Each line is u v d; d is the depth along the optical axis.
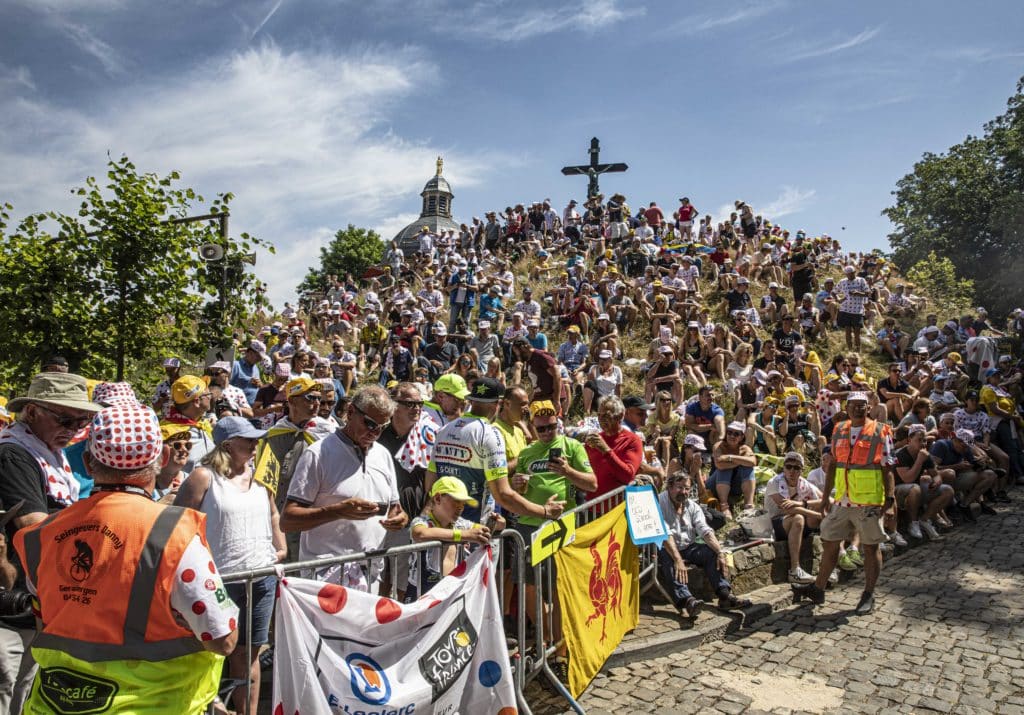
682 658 5.61
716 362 14.33
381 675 3.34
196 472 3.66
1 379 9.05
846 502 6.75
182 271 9.76
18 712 3.17
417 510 4.99
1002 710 4.84
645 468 7.01
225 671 3.73
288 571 3.15
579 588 4.78
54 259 9.12
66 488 3.58
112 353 9.75
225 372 8.09
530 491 5.01
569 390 12.51
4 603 3.11
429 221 76.62
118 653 2.20
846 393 12.19
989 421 11.88
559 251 25.92
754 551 7.06
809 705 4.86
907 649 5.87
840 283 18.20
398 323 16.06
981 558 8.43
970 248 38.97
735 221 25.55
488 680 3.82
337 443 3.97
